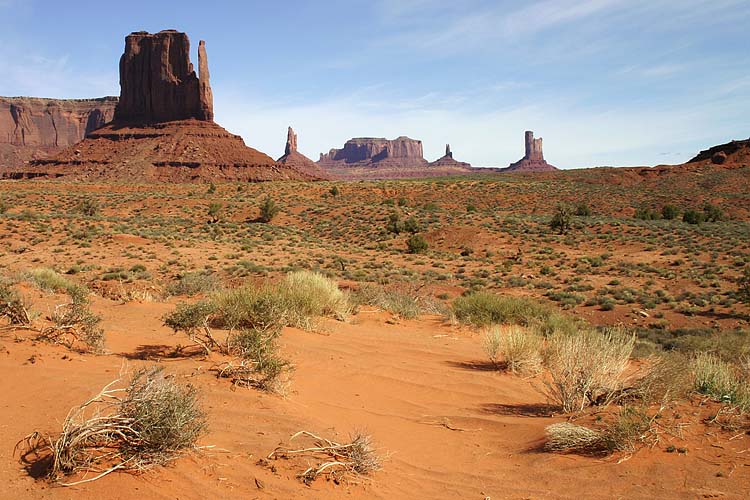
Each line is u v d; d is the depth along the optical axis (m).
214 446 4.18
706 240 51.81
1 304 6.91
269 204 69.25
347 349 8.73
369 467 4.24
